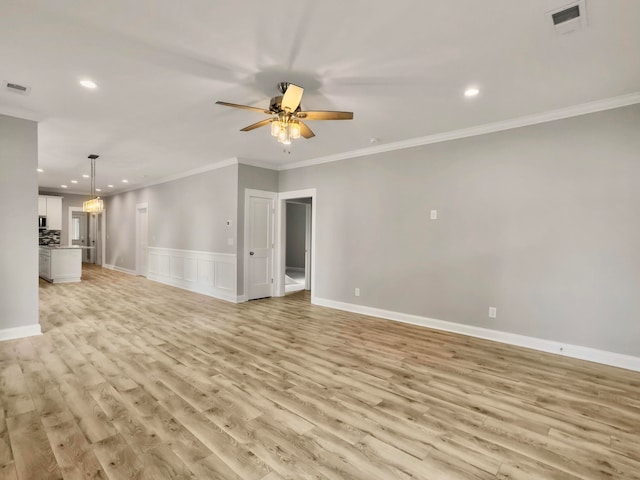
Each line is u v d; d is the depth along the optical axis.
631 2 1.91
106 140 4.71
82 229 12.34
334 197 5.59
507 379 2.91
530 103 3.35
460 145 4.22
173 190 7.64
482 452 1.94
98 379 2.78
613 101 3.22
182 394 2.55
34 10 2.00
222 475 1.71
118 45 2.38
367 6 1.96
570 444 2.03
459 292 4.24
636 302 3.15
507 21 2.09
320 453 1.90
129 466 1.76
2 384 2.66
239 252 6.00
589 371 3.10
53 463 1.77
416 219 4.63
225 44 2.36
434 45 2.36
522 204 3.78
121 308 5.34
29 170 3.75
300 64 2.62
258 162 6.12
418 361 3.30
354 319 4.88
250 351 3.51
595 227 3.35
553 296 3.59
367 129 4.18
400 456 1.89
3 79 2.89
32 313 3.85
